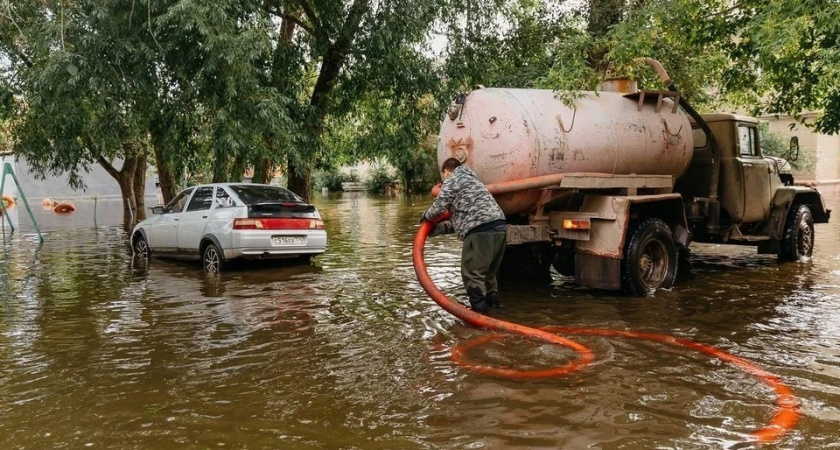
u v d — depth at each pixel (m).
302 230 9.86
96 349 5.53
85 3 10.19
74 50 10.36
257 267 10.20
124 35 10.45
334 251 12.23
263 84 12.54
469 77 14.30
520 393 4.24
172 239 10.56
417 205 28.48
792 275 8.65
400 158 14.75
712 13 9.43
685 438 3.49
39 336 6.00
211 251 9.71
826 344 5.30
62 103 10.93
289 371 4.83
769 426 3.64
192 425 3.81
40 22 11.26
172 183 20.81
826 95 8.54
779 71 8.44
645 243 7.42
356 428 3.71
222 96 10.91
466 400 4.12
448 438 3.54
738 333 5.69
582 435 3.55
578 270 7.43
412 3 12.25
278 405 4.12
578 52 8.10
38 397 4.34
